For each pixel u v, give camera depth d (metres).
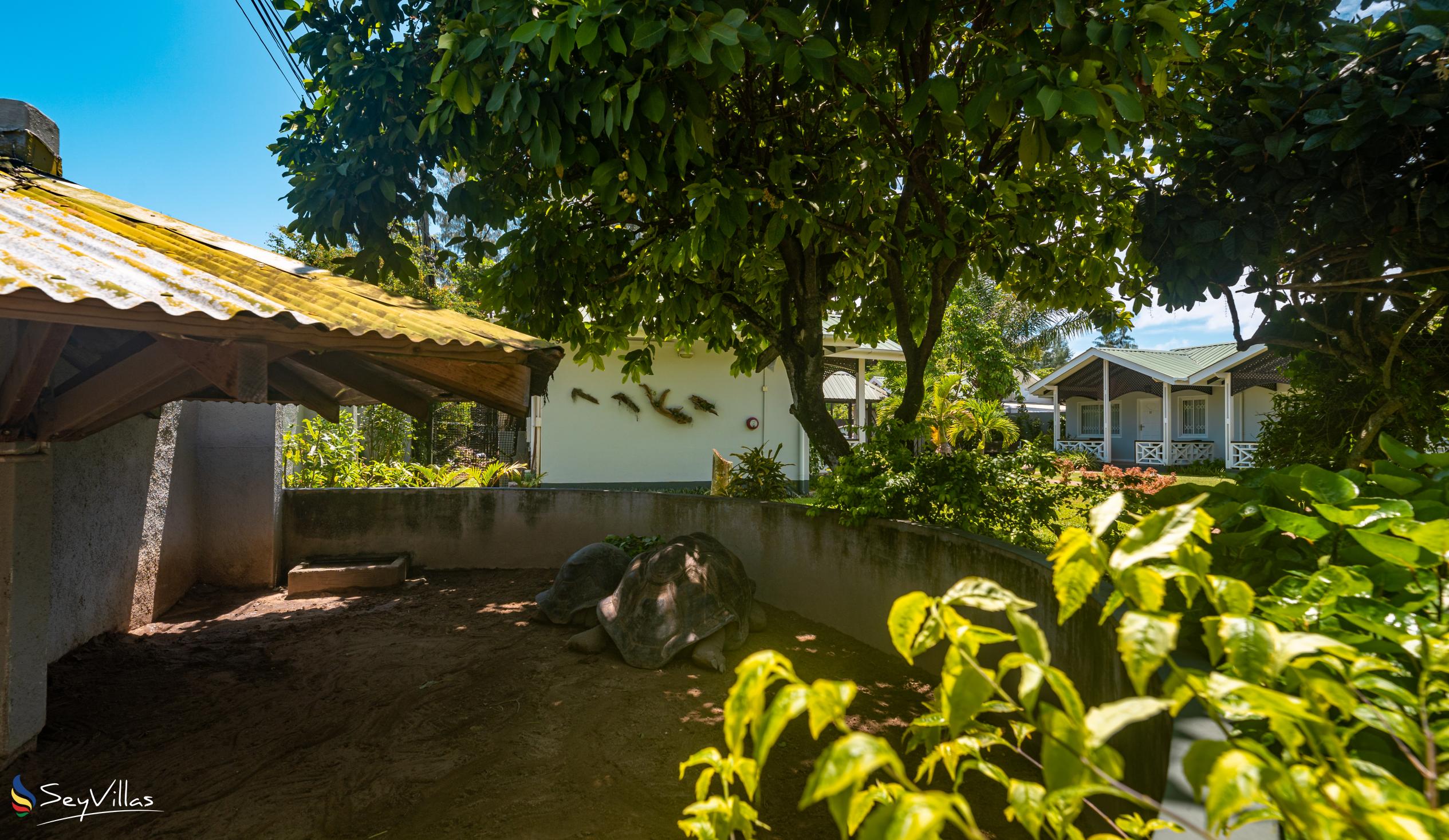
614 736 4.39
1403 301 4.39
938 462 5.86
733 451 16.91
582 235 6.38
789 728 4.52
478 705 4.88
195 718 4.61
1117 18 4.04
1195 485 2.61
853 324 8.89
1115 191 6.48
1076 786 0.69
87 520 5.60
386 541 9.31
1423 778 1.10
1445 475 1.93
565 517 9.46
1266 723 1.33
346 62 5.20
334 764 4.03
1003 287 8.16
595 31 3.77
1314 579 1.37
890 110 5.81
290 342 3.18
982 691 0.81
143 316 2.81
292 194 5.73
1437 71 3.00
